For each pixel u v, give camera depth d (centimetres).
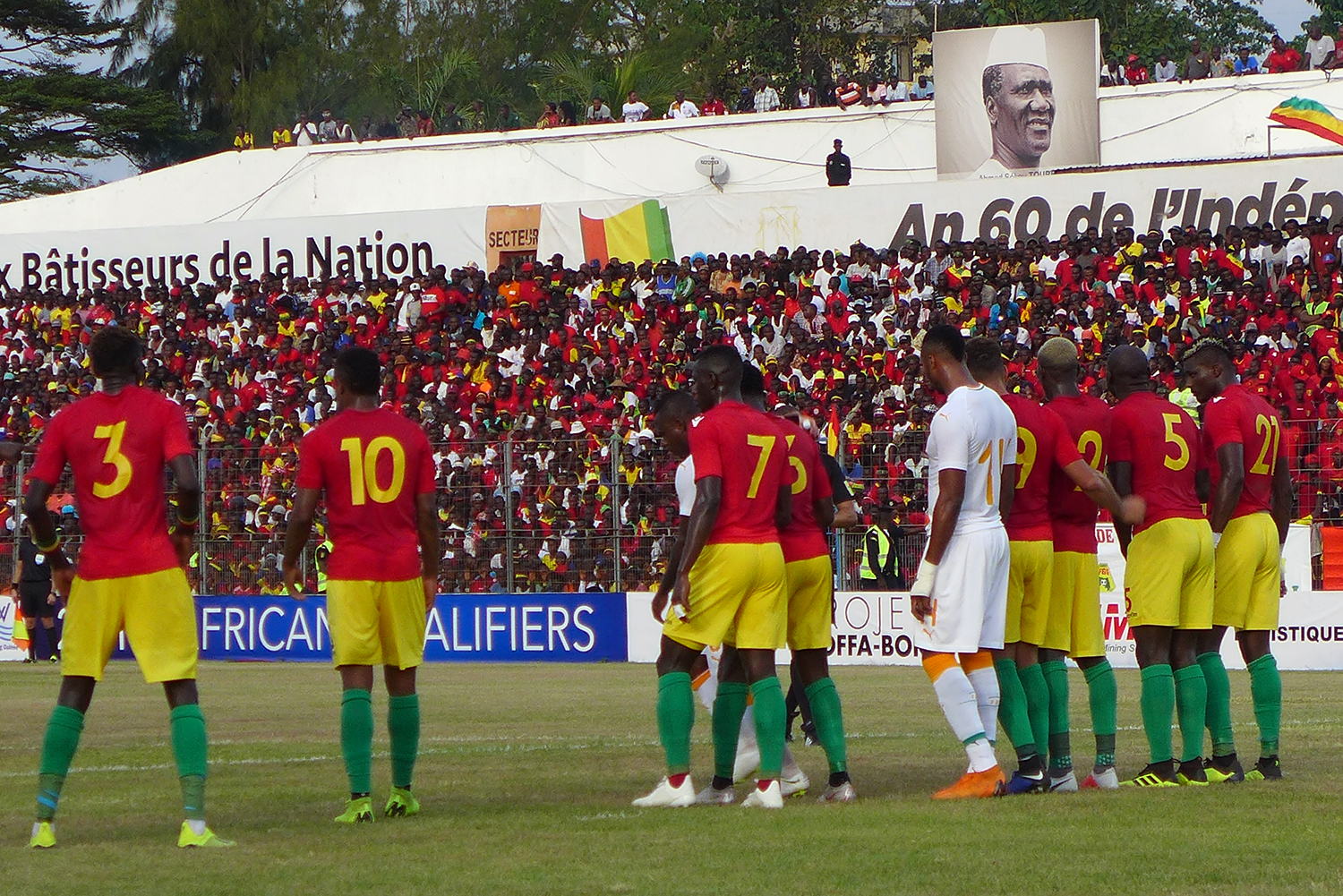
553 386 5756
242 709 3231
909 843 1501
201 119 12406
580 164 7531
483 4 12712
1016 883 1312
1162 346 5253
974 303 5831
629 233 6850
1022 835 1538
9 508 5156
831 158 6994
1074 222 6238
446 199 7688
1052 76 6750
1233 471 1923
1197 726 1938
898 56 11431
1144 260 5888
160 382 6456
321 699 3478
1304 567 4125
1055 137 6756
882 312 6028
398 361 6191
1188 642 1955
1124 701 3148
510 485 4784
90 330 6994
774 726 1769
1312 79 6494
